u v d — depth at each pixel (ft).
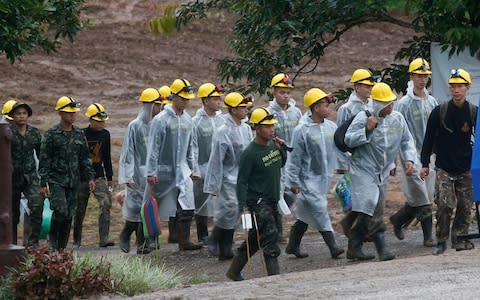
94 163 101.30
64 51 225.35
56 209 87.25
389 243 90.63
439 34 106.93
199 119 97.81
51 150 87.45
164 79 215.51
